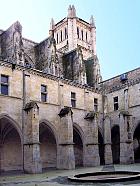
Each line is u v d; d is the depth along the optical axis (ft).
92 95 149.59
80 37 247.50
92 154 130.82
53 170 113.19
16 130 115.34
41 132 133.39
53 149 138.92
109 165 131.23
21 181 76.54
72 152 115.96
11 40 128.57
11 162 120.57
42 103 117.80
